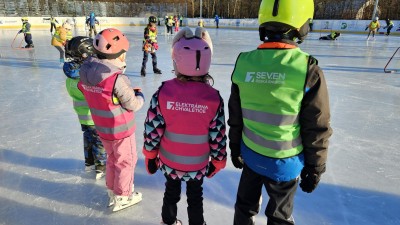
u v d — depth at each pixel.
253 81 1.36
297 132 1.36
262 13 1.37
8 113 4.38
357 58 10.25
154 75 7.09
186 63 1.46
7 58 9.62
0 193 2.38
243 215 1.63
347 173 2.70
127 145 2.05
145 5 34.38
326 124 1.28
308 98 1.27
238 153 1.65
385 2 27.22
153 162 1.77
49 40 15.30
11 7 25.80
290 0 1.28
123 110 1.97
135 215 2.14
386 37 19.25
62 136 3.54
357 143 3.35
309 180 1.43
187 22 31.06
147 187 2.48
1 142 3.34
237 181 2.57
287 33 1.33
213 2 39.88
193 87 1.52
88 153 2.69
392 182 2.55
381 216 2.13
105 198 2.34
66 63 2.35
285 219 1.49
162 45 14.10
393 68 8.34
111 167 2.12
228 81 6.48
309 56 1.29
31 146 3.24
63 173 2.70
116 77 1.84
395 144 3.33
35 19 23.52
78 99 2.40
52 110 4.53
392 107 4.72
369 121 4.07
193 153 1.61
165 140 1.64
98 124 1.99
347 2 28.02
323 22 23.77
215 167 1.73
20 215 2.13
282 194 1.45
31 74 7.25
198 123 1.54
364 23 21.88
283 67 1.28
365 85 6.21
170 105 1.54
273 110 1.33
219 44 14.56
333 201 2.29
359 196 2.36
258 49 1.40
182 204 2.26
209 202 2.28
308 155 1.35
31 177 2.62
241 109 1.49
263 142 1.40
